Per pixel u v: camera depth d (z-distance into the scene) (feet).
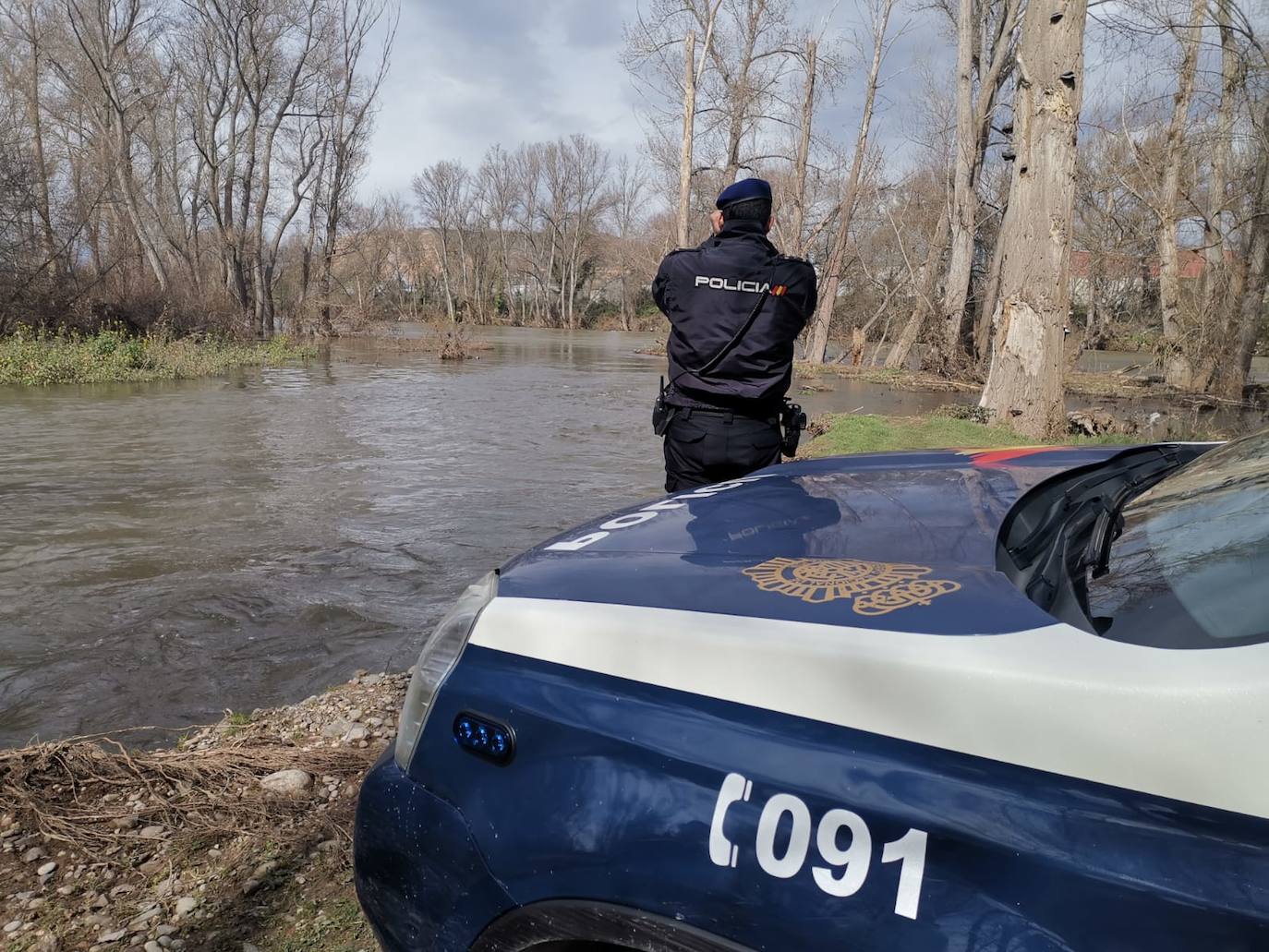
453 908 5.01
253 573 19.77
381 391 66.54
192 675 14.30
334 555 21.34
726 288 11.16
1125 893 3.45
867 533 5.94
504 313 293.84
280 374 79.46
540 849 4.66
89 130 127.65
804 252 106.11
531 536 23.25
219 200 130.52
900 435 36.91
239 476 31.58
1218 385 76.18
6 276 84.94
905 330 104.47
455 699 5.24
